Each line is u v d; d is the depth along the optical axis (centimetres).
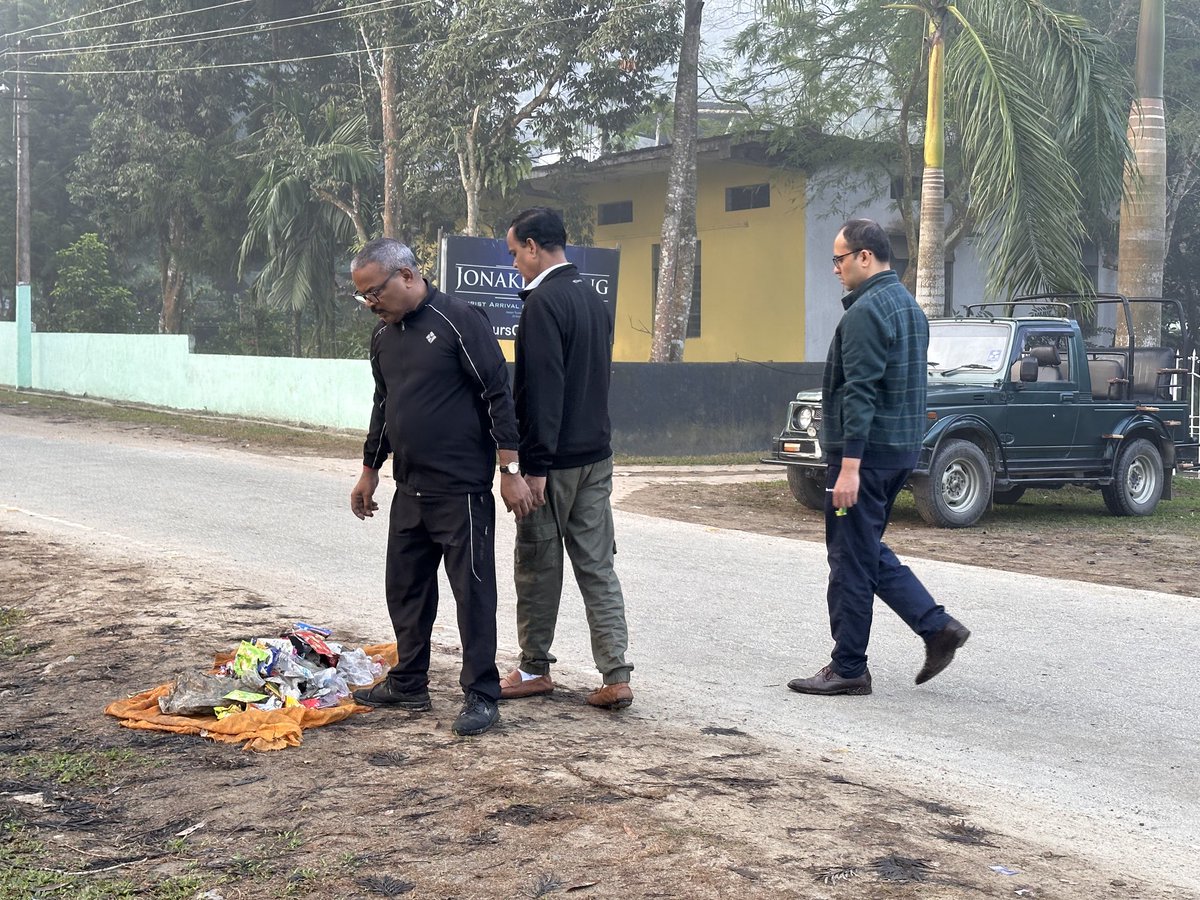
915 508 1352
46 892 321
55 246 3797
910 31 2230
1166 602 797
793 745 479
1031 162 1415
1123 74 1673
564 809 381
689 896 320
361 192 2630
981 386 1211
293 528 1038
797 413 1262
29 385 2864
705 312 2691
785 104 2488
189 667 553
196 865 340
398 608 490
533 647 525
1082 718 538
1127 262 1661
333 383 2023
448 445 460
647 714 513
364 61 2625
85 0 2967
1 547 881
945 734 509
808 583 844
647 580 846
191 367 2348
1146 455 1343
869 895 324
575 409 489
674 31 2108
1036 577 888
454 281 1769
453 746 445
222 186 2858
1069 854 377
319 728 467
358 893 321
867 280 539
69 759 427
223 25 2836
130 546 910
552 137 2277
